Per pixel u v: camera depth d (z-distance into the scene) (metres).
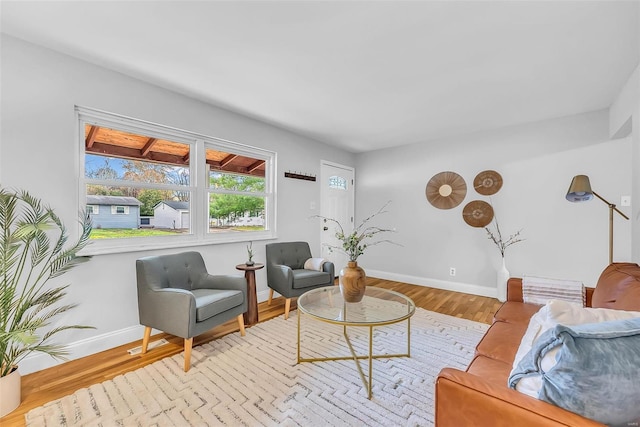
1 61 1.81
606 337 0.76
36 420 1.47
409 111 3.11
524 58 2.05
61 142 2.05
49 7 1.57
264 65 2.18
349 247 2.26
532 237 3.44
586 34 1.77
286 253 3.49
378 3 1.52
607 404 0.73
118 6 1.56
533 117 3.28
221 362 2.04
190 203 2.90
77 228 2.15
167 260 2.37
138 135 2.54
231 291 2.40
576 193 2.61
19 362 1.86
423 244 4.33
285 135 3.82
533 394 0.85
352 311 1.99
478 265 3.83
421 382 1.80
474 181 3.85
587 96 2.70
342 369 1.95
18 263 1.86
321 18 1.65
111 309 2.28
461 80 2.40
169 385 1.76
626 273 1.60
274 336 2.48
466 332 2.56
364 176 5.04
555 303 1.07
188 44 1.92
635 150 2.17
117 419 1.48
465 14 1.60
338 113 3.19
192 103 2.81
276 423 1.45
